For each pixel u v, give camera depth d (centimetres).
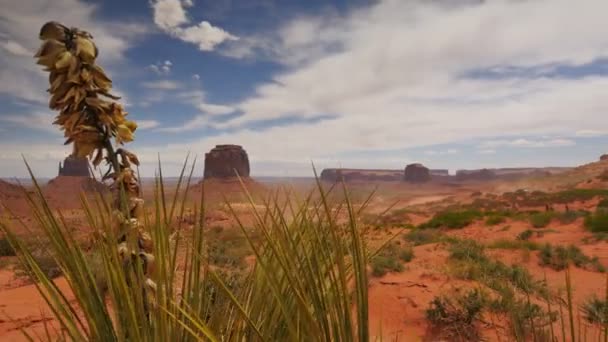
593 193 3744
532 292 623
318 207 89
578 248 1198
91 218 100
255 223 97
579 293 739
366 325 82
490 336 460
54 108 113
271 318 108
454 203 6550
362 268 84
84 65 113
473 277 782
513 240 1622
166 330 97
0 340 458
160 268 98
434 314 591
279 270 107
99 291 102
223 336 111
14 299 631
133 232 102
